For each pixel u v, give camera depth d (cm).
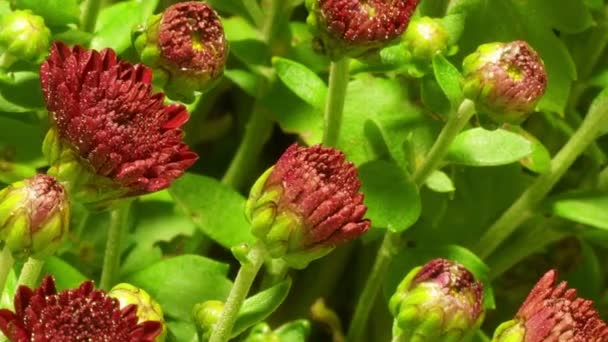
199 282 36
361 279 41
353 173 30
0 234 30
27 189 30
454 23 38
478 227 39
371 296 38
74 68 30
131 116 30
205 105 41
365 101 38
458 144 36
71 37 36
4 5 37
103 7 40
